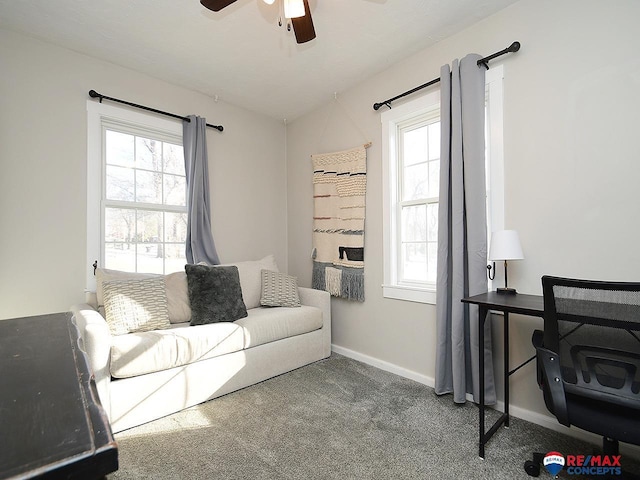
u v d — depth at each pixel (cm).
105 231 256
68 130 237
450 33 222
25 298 219
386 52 244
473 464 148
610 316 108
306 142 354
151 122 277
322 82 289
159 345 189
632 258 154
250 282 294
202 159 298
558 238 176
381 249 272
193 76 277
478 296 175
